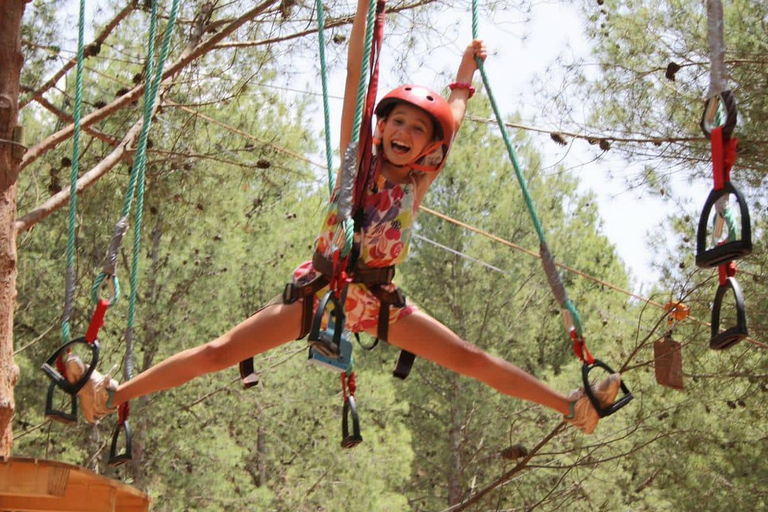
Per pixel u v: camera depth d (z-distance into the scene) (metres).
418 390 13.56
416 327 3.60
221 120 9.33
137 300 11.48
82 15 4.55
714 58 3.16
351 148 3.33
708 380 9.02
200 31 8.05
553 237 14.29
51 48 7.70
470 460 12.60
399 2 8.41
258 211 12.20
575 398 3.66
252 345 3.59
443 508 15.26
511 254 13.52
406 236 3.56
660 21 8.01
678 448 9.94
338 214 3.27
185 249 11.30
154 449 11.54
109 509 4.41
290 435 12.20
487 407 12.39
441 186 13.52
